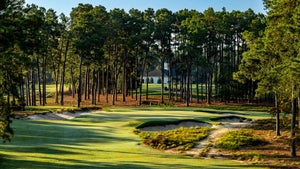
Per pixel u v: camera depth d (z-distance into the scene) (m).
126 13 95.38
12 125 41.12
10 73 21.66
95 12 88.62
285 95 30.47
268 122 48.16
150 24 90.88
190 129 43.69
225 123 49.88
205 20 97.56
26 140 32.34
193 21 89.56
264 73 33.19
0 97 21.52
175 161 26.25
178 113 61.31
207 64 90.69
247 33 36.97
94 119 52.94
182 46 89.62
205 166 24.50
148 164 23.91
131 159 25.84
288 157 29.91
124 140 36.47
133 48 95.62
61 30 79.75
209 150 33.47
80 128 42.78
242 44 104.88
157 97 103.50
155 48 92.88
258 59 33.94
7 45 19.36
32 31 20.88
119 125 47.56
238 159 30.20
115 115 57.62
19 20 19.94
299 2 26.91
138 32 95.69
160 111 65.06
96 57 79.25
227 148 33.97
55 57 88.19
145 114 58.97
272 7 29.98
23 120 46.78
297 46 25.73
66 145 30.86
